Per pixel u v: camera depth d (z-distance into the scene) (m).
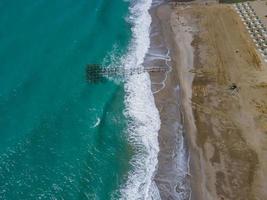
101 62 66.00
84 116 57.12
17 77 61.06
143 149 53.84
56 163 50.66
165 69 65.56
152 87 62.62
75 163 50.88
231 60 66.19
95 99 59.88
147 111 59.00
